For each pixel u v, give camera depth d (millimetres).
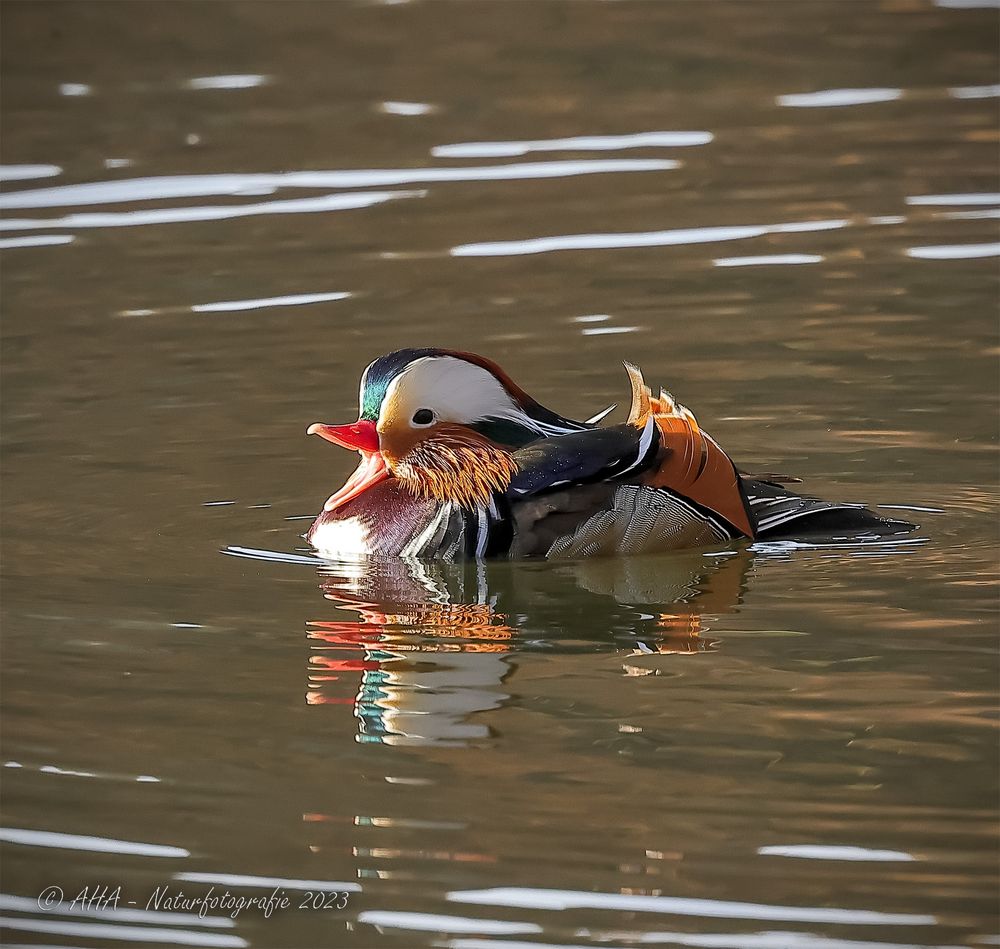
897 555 11742
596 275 18359
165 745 9133
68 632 10664
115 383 15680
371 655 10273
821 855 7895
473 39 27594
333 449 14227
